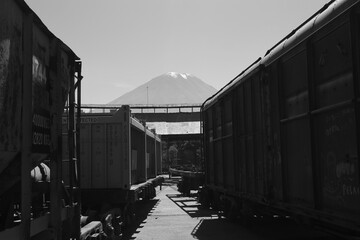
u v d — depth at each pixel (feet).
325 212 17.88
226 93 37.14
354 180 15.55
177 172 80.48
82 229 21.93
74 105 18.13
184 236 33.60
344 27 16.17
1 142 10.72
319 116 18.61
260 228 36.09
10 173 12.22
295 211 21.39
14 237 11.54
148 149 56.90
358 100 15.07
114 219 30.71
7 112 11.07
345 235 17.84
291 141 22.04
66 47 16.72
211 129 46.16
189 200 66.80
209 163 47.70
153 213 50.06
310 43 19.31
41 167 18.43
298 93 20.98
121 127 33.45
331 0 17.61
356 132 15.25
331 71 17.33
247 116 31.01
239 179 33.68
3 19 10.76
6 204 14.07
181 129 140.46
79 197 18.83
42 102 14.07
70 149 17.71
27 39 12.42
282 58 23.17
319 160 18.67
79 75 19.19
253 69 27.91
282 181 23.07
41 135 13.91
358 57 15.11
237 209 37.45
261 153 27.32
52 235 14.58
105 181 33.06
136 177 42.22
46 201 19.93
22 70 12.12
